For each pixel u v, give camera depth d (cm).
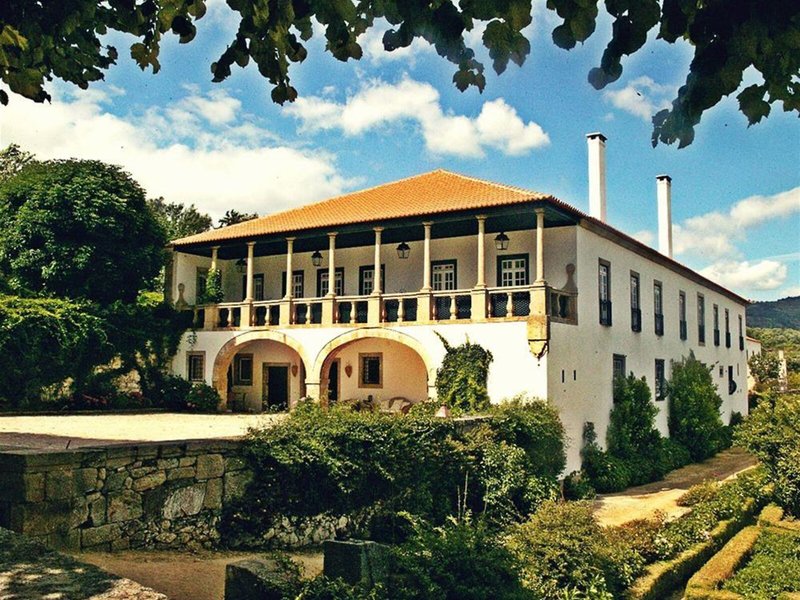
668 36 286
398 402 2395
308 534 1086
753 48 273
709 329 3472
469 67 338
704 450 2777
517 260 2195
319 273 2664
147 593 380
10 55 500
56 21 457
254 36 396
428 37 316
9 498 727
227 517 984
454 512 1391
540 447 1669
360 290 2550
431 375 2009
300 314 2433
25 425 1731
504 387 1881
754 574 1173
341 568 646
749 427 1725
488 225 2156
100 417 2094
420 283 2412
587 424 2033
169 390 2527
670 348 2856
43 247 2355
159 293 3122
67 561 429
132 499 851
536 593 853
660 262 2778
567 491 1767
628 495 1902
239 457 1015
